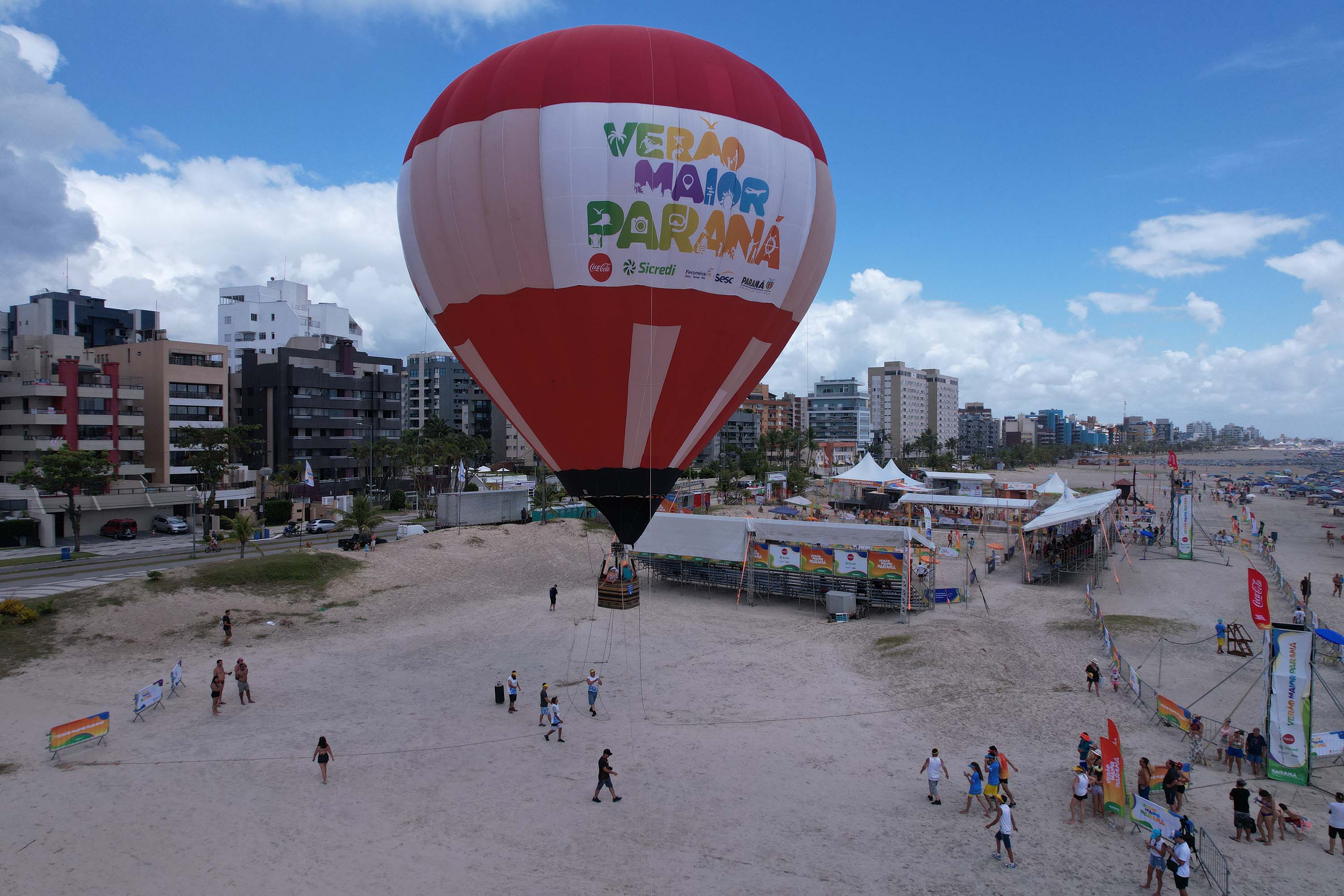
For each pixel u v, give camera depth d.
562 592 50.53
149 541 67.81
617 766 24.14
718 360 23.95
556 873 18.23
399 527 70.81
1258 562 59.22
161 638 36.88
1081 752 22.53
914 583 44.06
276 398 97.50
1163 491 154.00
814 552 44.56
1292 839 19.14
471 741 26.17
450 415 161.12
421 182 24.05
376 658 35.81
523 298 22.88
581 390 23.52
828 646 37.47
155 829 20.12
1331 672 31.61
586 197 21.64
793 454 190.50
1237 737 23.06
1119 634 36.97
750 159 22.58
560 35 23.52
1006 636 37.12
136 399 79.69
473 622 42.62
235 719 28.09
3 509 66.00
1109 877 17.88
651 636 39.62
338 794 22.22
